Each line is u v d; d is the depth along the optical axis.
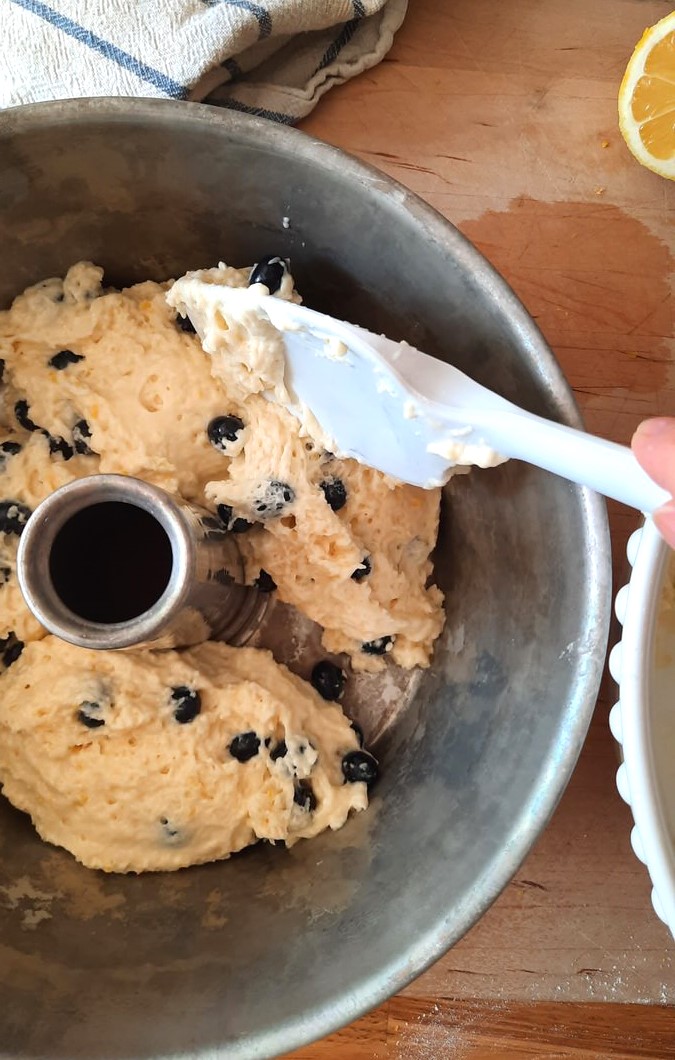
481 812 0.26
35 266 0.30
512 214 0.33
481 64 0.33
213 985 0.26
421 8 0.33
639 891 0.31
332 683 0.31
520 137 0.33
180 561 0.26
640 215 0.33
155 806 0.29
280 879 0.29
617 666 0.25
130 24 0.30
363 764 0.30
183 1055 0.24
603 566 0.25
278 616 0.32
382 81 0.33
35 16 0.30
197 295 0.28
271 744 0.29
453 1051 0.31
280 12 0.30
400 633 0.31
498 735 0.27
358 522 0.30
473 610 0.31
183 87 0.30
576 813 0.31
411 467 0.28
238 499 0.29
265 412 0.29
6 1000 0.25
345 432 0.28
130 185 0.27
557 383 0.25
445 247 0.25
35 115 0.25
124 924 0.28
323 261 0.29
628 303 0.32
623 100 0.31
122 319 0.30
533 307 0.32
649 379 0.32
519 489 0.27
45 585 0.27
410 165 0.33
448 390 0.25
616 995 0.31
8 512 0.29
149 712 0.29
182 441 0.30
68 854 0.29
